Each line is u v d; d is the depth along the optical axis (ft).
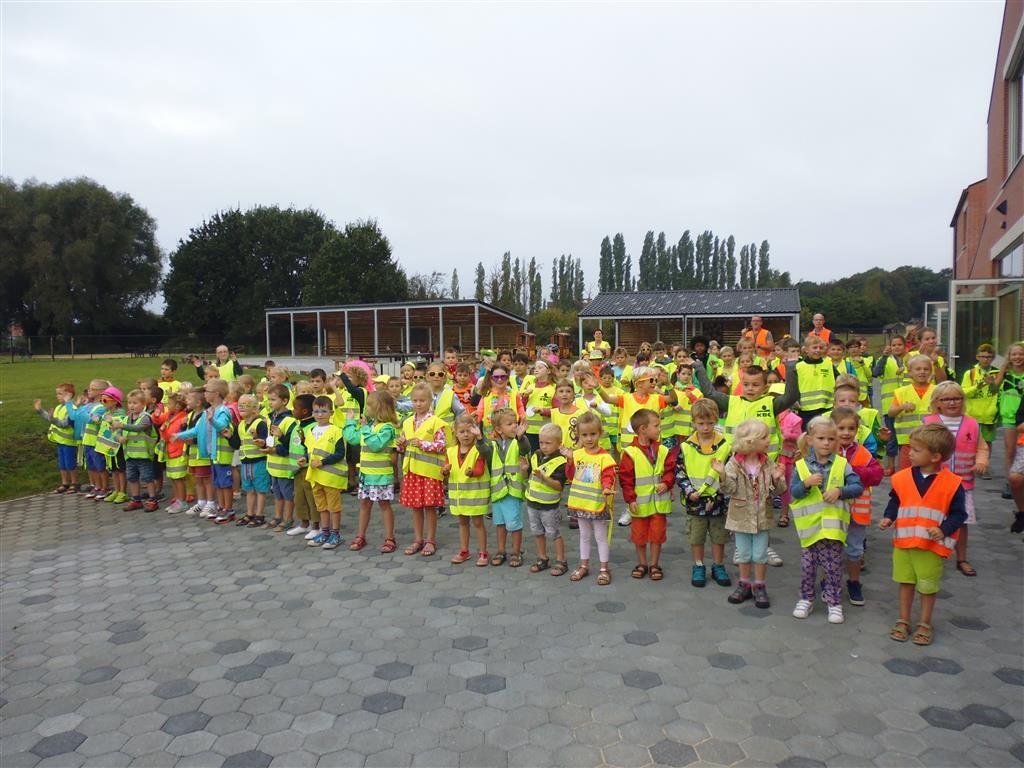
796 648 13.89
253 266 180.24
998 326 49.90
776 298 117.08
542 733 10.92
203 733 11.17
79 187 164.66
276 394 24.30
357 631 15.26
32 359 127.13
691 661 13.41
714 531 17.66
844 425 15.33
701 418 17.42
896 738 10.55
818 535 15.25
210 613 16.58
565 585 18.11
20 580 19.47
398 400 27.78
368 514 22.02
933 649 13.67
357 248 176.45
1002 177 58.13
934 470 13.96
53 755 10.64
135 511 28.07
